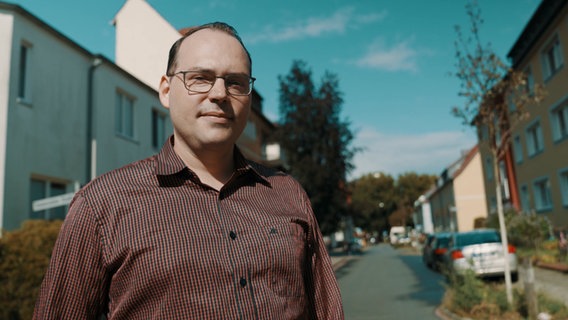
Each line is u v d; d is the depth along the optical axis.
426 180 84.38
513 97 8.72
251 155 26.61
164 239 1.42
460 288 8.49
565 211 18.62
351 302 10.88
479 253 11.85
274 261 1.51
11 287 6.29
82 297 1.41
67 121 11.45
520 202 24.09
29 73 10.29
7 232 7.02
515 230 17.98
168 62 1.84
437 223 53.25
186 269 1.38
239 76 1.73
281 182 1.89
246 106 1.75
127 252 1.40
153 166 1.63
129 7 16.97
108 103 13.16
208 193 1.58
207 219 1.50
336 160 26.53
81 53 12.18
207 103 1.67
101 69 12.85
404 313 9.11
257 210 1.64
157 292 1.37
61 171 11.09
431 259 18.22
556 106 18.62
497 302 7.83
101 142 12.64
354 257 31.47
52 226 7.60
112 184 1.52
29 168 9.95
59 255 1.42
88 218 1.45
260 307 1.42
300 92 26.58
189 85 1.69
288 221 1.67
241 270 1.44
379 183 85.38
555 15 17.12
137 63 16.58
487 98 8.45
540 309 7.32
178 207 1.50
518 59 21.66
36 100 10.34
